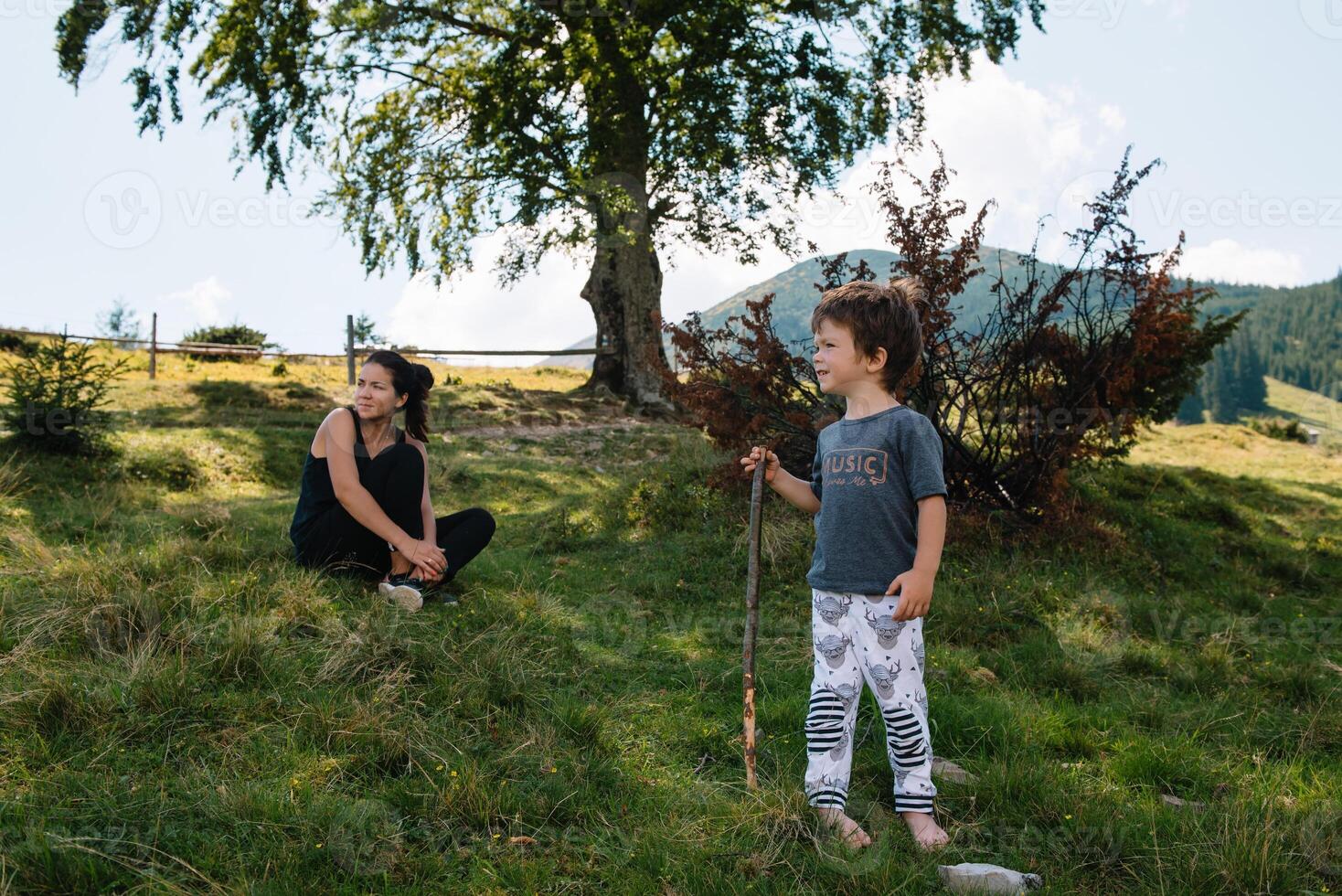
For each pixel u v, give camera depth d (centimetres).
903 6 1650
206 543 482
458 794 276
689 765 325
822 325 292
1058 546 679
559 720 340
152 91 1486
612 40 1608
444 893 235
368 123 1778
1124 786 326
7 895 210
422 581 456
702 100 1620
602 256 1820
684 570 614
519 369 2430
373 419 462
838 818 273
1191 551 786
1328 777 342
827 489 287
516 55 1644
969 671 446
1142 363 685
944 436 686
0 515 571
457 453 1153
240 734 300
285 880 227
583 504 784
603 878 248
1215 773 343
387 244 1769
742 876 250
